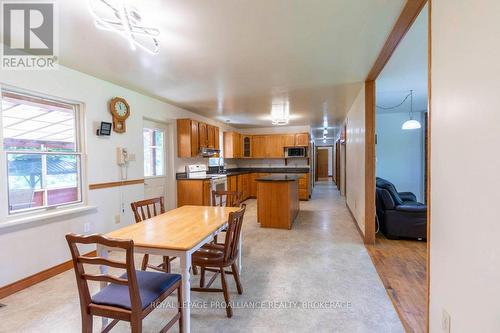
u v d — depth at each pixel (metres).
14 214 2.42
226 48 2.43
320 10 1.81
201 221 2.26
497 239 0.86
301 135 7.67
